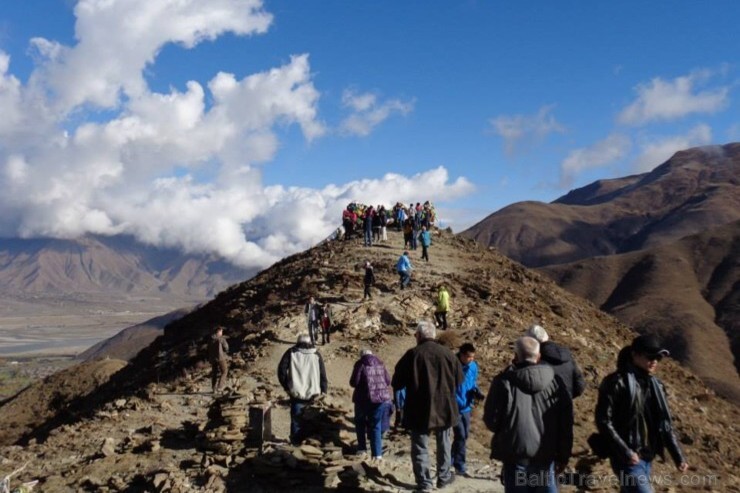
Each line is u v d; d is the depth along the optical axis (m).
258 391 16.97
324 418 12.12
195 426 12.83
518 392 6.27
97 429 14.37
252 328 25.86
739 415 23.27
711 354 157.38
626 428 5.97
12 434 38.53
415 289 28.83
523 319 26.66
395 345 22.64
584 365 21.31
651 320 185.38
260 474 9.86
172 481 9.74
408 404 8.56
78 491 10.20
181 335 38.62
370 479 9.45
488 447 12.13
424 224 41.66
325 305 24.91
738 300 191.75
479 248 46.66
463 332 23.53
